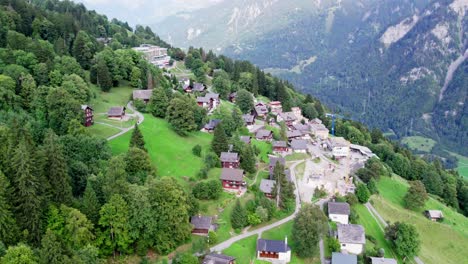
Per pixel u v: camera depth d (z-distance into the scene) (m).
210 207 144.62
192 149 176.75
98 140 140.00
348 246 137.88
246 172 177.75
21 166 94.81
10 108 152.50
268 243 127.81
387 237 152.38
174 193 117.00
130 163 138.38
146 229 110.62
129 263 109.88
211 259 114.62
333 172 199.12
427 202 197.62
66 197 104.94
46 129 139.50
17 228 93.31
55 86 183.75
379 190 194.88
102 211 106.12
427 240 169.50
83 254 91.25
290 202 157.88
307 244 129.25
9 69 173.38
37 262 82.94
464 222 192.00
